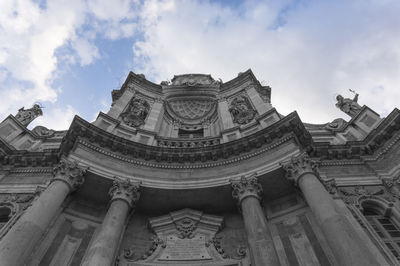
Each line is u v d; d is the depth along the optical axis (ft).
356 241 31.50
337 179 48.37
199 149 50.49
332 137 63.87
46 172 51.01
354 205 43.42
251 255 35.42
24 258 32.35
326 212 35.53
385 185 46.11
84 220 44.91
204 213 48.39
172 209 48.93
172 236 44.50
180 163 50.42
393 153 49.29
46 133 67.15
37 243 38.14
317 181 40.96
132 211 45.62
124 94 77.15
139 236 45.19
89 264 32.27
